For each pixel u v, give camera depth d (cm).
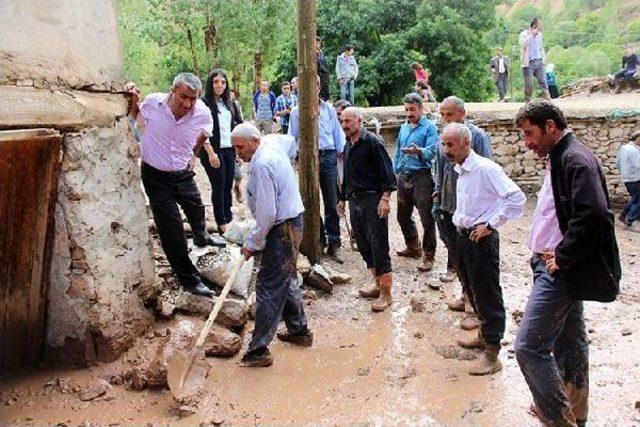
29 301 397
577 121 1064
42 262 395
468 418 365
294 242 434
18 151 347
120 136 434
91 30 409
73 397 383
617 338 484
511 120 1070
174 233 468
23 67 349
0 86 333
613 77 1605
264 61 1798
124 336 428
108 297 414
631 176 943
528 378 314
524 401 382
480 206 409
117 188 429
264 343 429
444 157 491
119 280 427
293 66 2253
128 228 439
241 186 952
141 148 458
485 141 522
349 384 411
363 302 572
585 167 278
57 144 373
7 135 334
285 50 2191
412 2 2309
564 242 284
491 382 410
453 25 2255
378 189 534
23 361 414
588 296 289
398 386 407
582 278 288
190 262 487
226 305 481
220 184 611
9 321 392
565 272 292
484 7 2369
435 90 2342
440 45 2258
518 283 639
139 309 449
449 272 628
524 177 1088
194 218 522
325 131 649
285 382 412
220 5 1501
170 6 1577
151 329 460
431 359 450
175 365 382
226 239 586
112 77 431
